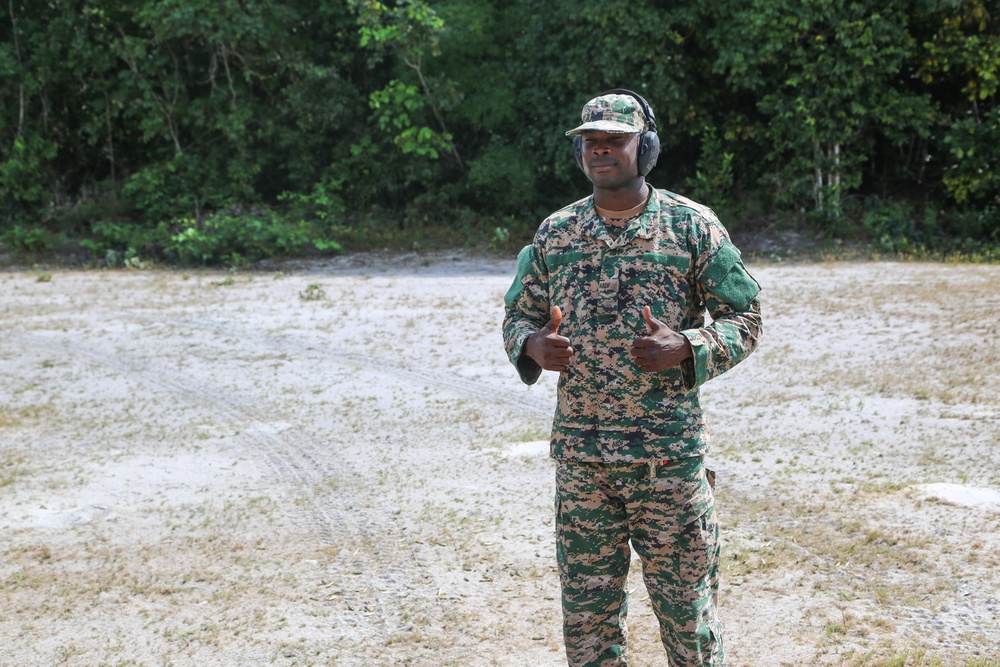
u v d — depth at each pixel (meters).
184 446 7.15
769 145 18.75
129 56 19.91
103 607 4.34
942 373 8.08
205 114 20.41
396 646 3.87
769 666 3.53
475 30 19.27
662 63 17.38
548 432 7.10
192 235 18.09
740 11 16.97
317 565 4.77
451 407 8.02
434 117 20.38
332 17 21.05
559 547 2.82
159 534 5.30
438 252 18.53
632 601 4.19
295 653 3.85
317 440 7.22
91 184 21.75
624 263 2.70
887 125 17.45
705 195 18.56
